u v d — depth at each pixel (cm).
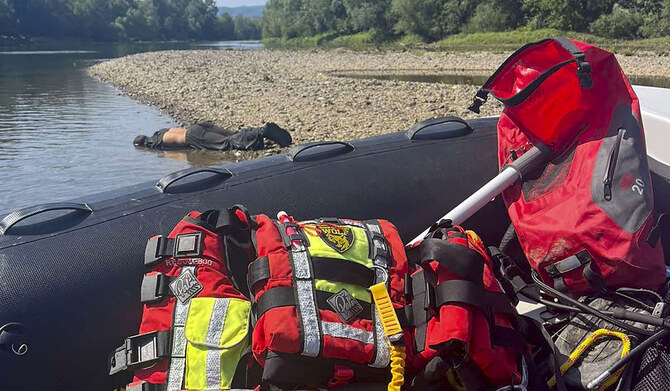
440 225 175
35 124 1132
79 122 1158
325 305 150
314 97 1372
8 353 167
